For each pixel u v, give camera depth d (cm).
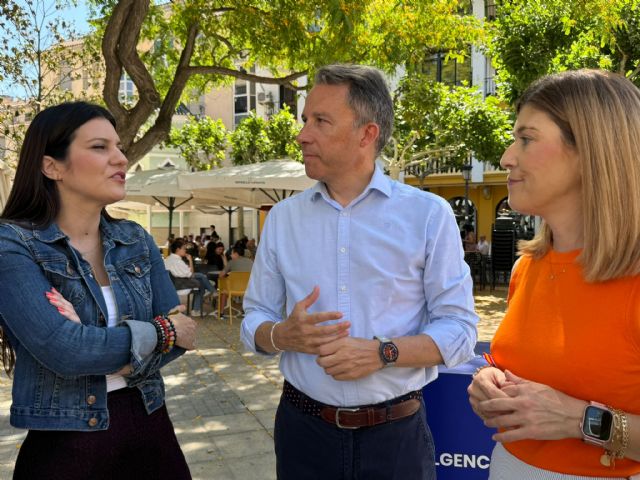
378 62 987
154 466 184
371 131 191
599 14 911
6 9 858
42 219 176
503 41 1064
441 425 244
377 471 183
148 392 184
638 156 131
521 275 162
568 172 141
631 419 125
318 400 188
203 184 1041
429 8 995
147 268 196
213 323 1045
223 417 504
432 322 187
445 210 189
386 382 182
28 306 160
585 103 135
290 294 199
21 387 168
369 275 187
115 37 798
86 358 161
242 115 3177
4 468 386
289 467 195
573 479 134
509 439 133
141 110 831
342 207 195
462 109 1567
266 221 211
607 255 129
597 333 132
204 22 975
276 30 927
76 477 169
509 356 153
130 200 1480
